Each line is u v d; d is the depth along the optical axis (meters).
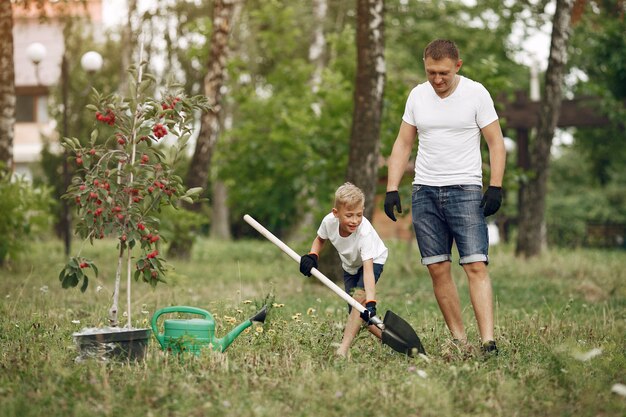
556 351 5.64
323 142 16.00
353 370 5.23
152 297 10.09
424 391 4.75
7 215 13.77
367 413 4.48
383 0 11.97
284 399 4.70
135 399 4.61
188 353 5.57
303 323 6.73
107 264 15.42
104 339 5.39
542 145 17.39
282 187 18.48
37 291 10.16
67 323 7.30
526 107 21.44
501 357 5.88
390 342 5.80
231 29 17.20
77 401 4.57
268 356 5.73
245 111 18.33
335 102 15.92
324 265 12.26
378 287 12.25
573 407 4.73
